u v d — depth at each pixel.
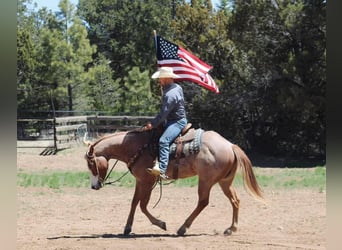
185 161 11.48
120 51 63.91
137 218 13.91
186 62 13.29
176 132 11.48
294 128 34.22
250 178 11.50
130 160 11.73
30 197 16.78
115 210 14.97
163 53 13.27
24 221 13.27
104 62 54.97
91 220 13.59
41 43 46.31
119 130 34.41
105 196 17.30
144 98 49.12
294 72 30.59
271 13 32.47
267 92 33.47
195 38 37.31
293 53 31.98
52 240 10.90
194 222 13.27
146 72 50.00
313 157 33.09
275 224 12.83
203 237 11.26
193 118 36.12
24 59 46.19
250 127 36.00
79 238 11.16
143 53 63.56
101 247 10.20
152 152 11.65
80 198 16.83
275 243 10.62
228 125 35.97
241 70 34.66
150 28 63.53
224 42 35.78
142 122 34.84
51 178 20.88
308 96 30.61
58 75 46.41
